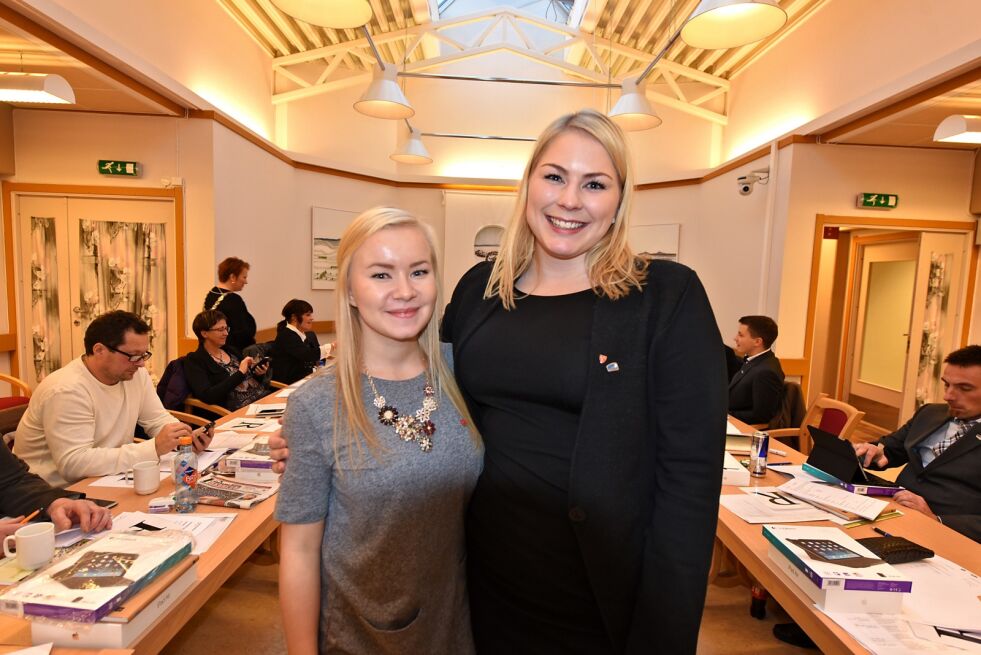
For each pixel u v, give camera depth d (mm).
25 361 4660
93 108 4336
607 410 847
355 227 957
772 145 4883
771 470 2154
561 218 924
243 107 5676
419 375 1044
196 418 2994
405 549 955
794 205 4637
